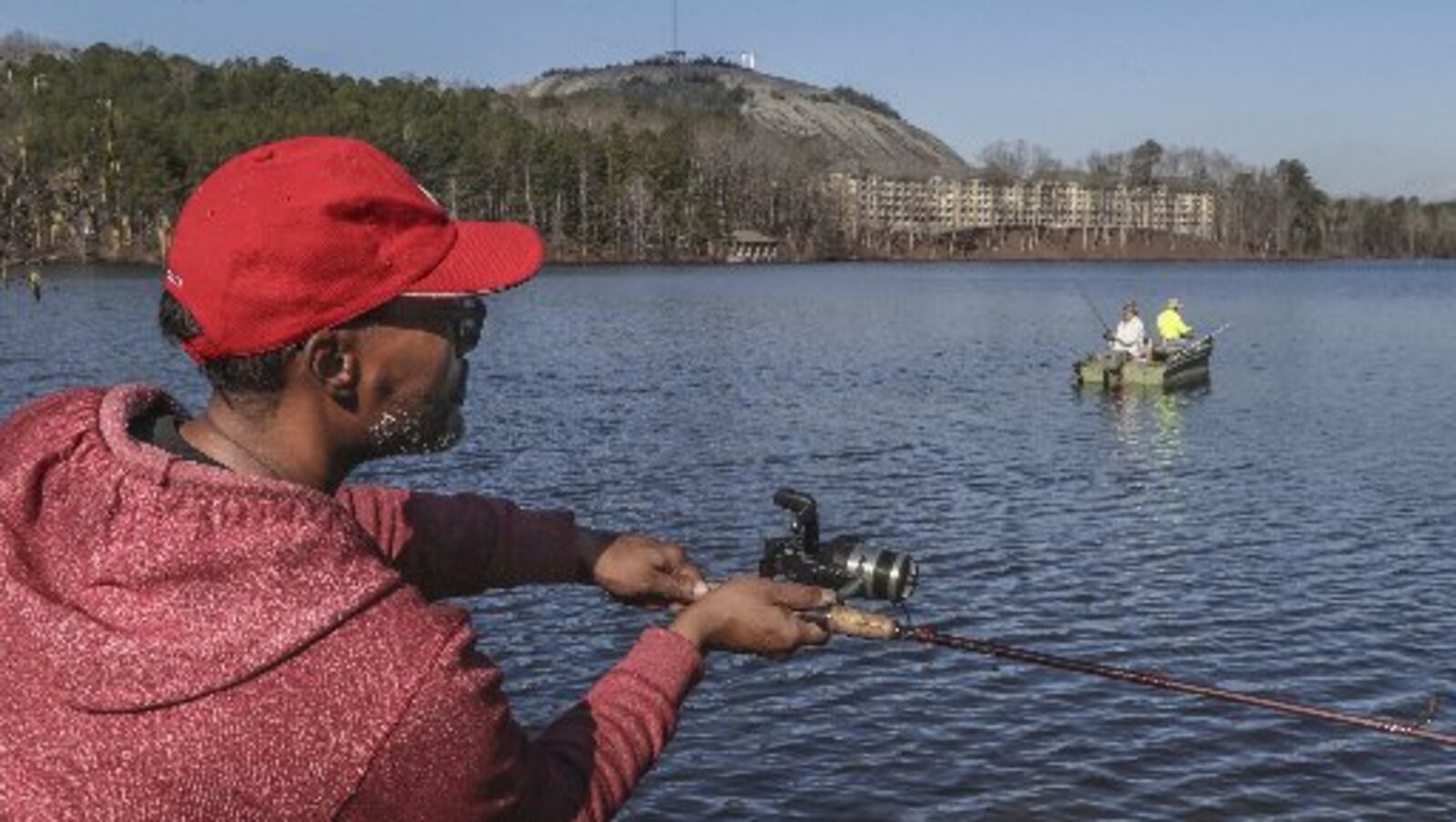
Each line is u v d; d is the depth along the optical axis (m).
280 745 1.71
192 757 1.68
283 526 1.79
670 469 25.38
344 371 1.96
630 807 10.44
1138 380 40.38
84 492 1.80
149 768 1.67
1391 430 31.97
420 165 148.50
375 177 1.97
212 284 1.88
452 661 1.81
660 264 174.62
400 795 1.77
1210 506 22.22
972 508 21.94
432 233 1.97
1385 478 25.09
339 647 1.76
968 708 12.44
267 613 1.74
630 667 2.20
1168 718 12.17
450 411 2.08
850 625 2.45
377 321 1.96
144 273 107.88
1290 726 11.95
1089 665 2.72
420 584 2.56
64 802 1.66
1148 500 22.78
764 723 12.06
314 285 1.88
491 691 1.86
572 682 13.09
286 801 1.71
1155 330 70.06
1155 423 33.06
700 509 21.62
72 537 1.79
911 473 25.23
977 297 103.50
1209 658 14.05
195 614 1.72
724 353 53.22
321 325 1.90
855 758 11.34
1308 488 23.97
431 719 1.77
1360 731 11.82
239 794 1.70
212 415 2.02
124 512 1.78
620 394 38.19
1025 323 73.88
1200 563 18.12
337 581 1.79
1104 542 19.39
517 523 2.64
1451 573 17.53
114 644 1.70
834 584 2.78
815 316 78.19
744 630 2.33
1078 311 85.44
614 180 174.62
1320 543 19.42
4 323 60.19
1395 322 76.69
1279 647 14.41
